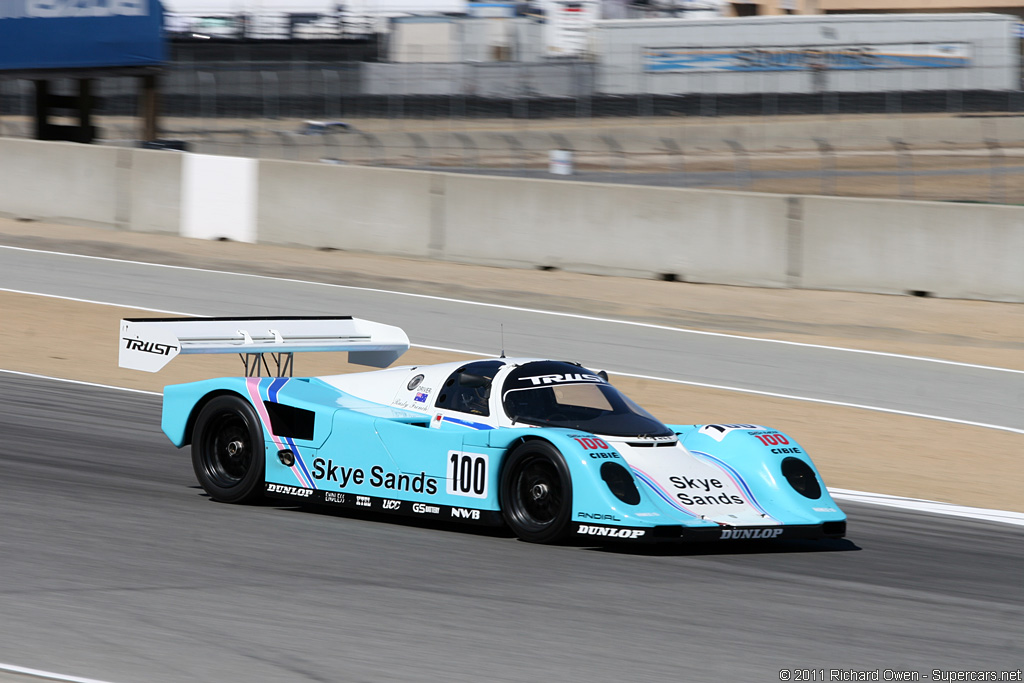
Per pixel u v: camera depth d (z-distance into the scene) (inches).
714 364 2102.6
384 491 1061.1
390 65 6870.1
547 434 984.3
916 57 6269.7
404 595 820.0
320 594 815.1
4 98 5782.5
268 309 2390.5
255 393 1133.1
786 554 1028.5
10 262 2792.8
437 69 6894.7
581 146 5880.9
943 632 806.5
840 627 802.2
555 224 2849.4
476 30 7244.1
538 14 7293.3
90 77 4256.9
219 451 1159.0
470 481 1015.6
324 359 2143.2
